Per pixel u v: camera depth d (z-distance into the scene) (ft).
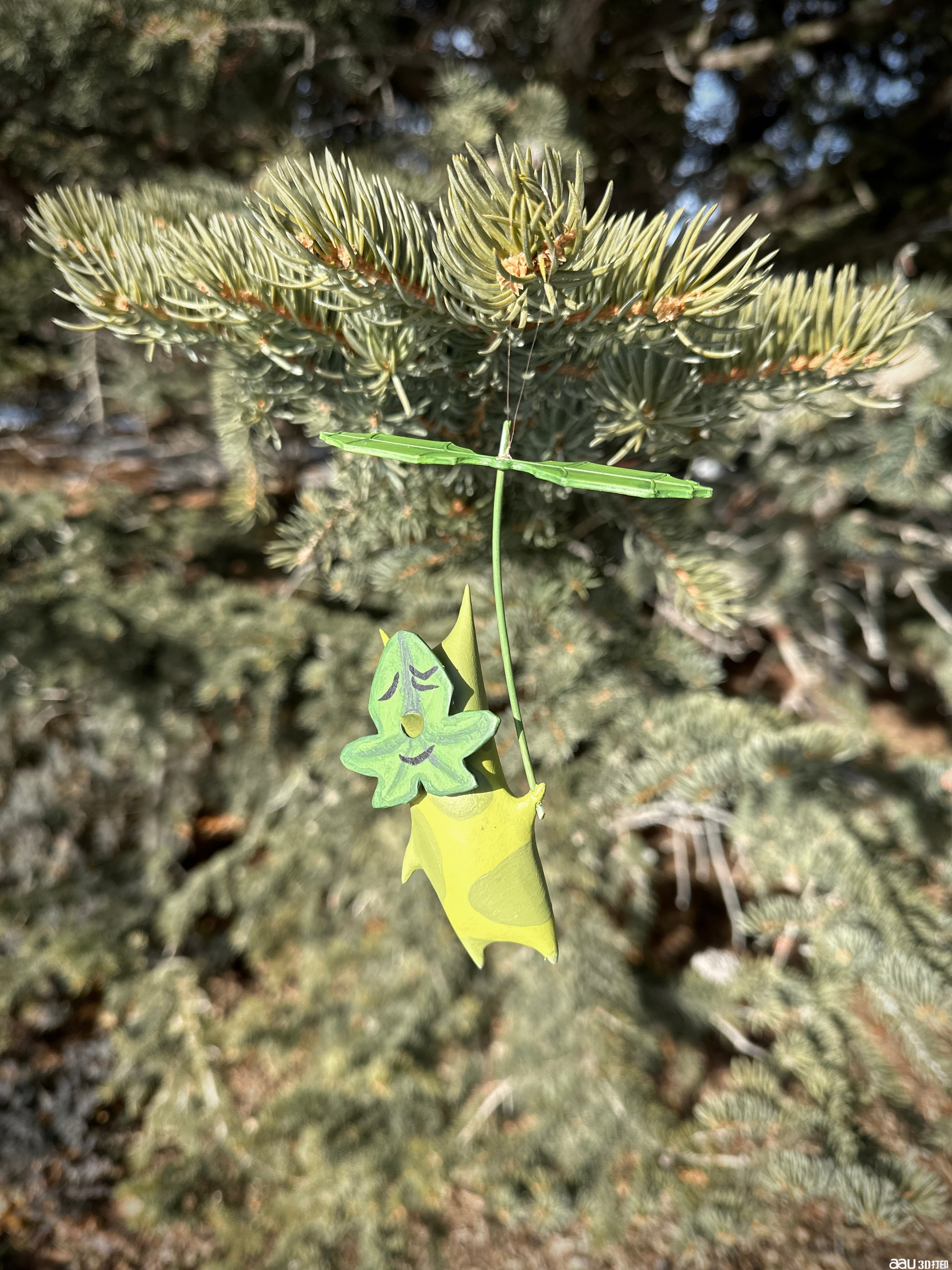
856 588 4.13
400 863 2.60
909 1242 2.19
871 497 3.24
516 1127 2.78
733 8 3.00
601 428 1.14
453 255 0.82
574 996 2.45
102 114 2.32
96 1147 2.88
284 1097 2.67
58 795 3.31
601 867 2.55
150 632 2.69
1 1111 2.85
